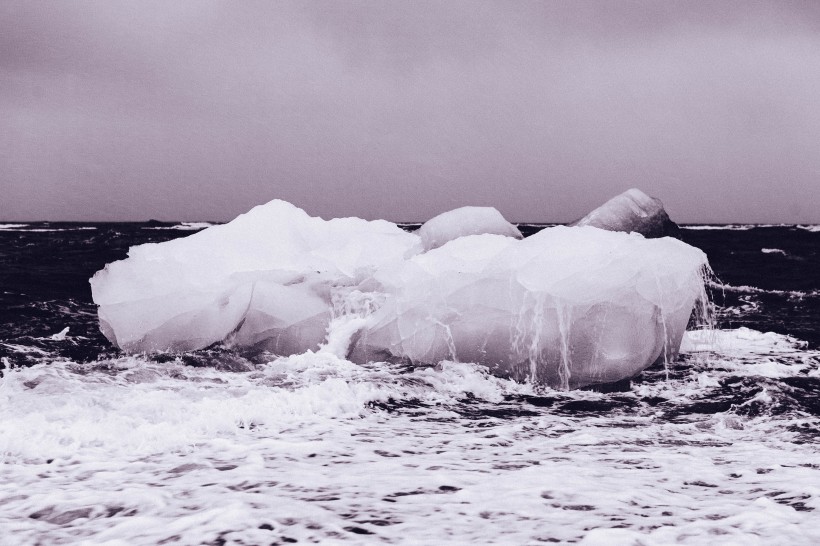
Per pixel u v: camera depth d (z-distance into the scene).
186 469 3.21
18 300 8.96
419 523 2.48
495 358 5.71
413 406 4.79
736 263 19.52
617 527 2.45
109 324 6.41
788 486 3.00
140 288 6.38
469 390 5.33
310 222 7.59
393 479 3.06
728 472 3.26
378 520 2.51
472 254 6.10
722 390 5.44
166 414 4.07
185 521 2.51
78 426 3.79
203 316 6.24
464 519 2.53
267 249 6.95
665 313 5.71
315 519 2.52
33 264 14.28
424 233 7.49
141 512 2.61
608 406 4.99
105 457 3.39
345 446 3.69
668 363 6.19
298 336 6.22
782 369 6.24
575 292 5.48
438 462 3.39
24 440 3.56
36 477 3.08
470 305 5.75
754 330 8.65
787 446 3.84
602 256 5.61
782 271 17.06
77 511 2.63
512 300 5.63
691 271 5.83
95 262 15.07
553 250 5.75
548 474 3.18
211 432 3.88
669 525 2.47
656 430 4.25
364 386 5.05
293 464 3.31
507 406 4.94
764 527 2.45
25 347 6.32
